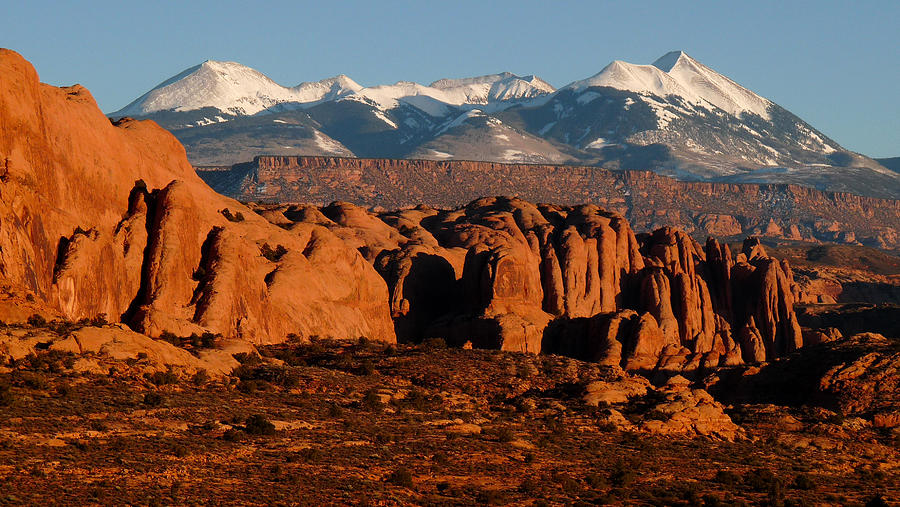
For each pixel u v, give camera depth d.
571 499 185.38
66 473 161.50
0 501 145.75
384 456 195.88
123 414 194.62
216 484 166.62
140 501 153.50
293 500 163.25
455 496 178.12
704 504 190.62
